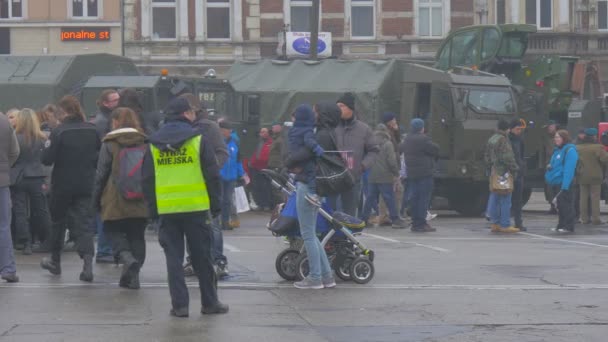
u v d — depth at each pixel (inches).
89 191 582.6
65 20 2105.1
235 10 2127.2
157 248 768.3
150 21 2119.8
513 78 1322.6
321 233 591.5
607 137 1130.0
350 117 668.7
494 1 2156.7
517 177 959.6
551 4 2156.7
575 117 1437.0
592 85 2041.1
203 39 2126.0
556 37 2153.1
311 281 565.3
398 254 743.1
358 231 593.3
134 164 547.5
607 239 882.8
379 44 2137.1
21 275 612.4
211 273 485.7
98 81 1144.8
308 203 552.7
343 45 2134.6
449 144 1150.3
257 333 444.8
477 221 1112.2
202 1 2124.8
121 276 561.0
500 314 495.8
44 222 719.7
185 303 478.6
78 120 585.0
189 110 476.1
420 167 938.7
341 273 595.8
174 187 468.1
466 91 1151.0
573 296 550.3
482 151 1157.1
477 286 583.8
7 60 1214.9
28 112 706.2
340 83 1258.6
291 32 2052.2
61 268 644.1
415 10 2139.5
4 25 2102.6
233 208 970.7
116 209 549.3
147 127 631.8
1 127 564.7
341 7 2132.1
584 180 1035.3
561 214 949.8
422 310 504.4
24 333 440.8
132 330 448.5
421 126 943.7
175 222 474.6
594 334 450.9
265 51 2139.5
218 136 577.6
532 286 585.3
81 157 580.4
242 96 1261.1
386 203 989.2
